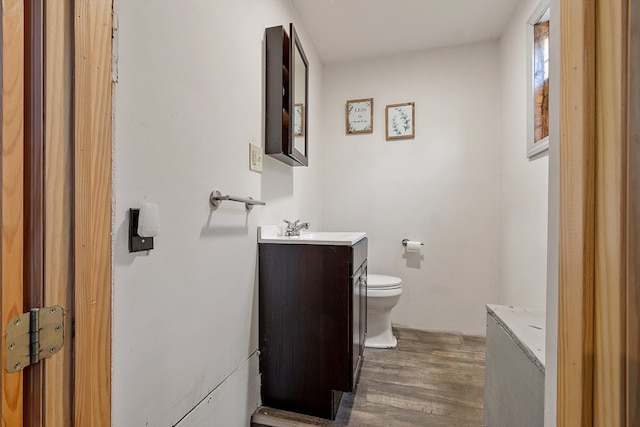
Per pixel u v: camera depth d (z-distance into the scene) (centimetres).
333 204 281
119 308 75
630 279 32
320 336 144
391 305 220
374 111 271
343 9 207
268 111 158
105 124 60
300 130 190
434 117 258
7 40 43
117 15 73
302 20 219
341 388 140
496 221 244
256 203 132
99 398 58
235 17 130
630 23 32
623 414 32
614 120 34
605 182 35
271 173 170
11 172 44
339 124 279
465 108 251
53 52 49
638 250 32
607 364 34
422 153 260
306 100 203
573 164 40
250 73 143
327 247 143
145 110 83
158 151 87
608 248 34
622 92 33
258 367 149
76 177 52
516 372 88
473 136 249
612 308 34
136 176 80
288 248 148
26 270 46
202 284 108
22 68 45
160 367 88
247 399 138
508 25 220
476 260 248
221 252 120
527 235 181
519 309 114
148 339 84
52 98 48
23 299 45
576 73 39
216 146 116
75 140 52
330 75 281
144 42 82
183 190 98
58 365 50
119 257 75
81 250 53
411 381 173
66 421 51
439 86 256
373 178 272
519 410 85
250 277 143
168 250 91
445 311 254
